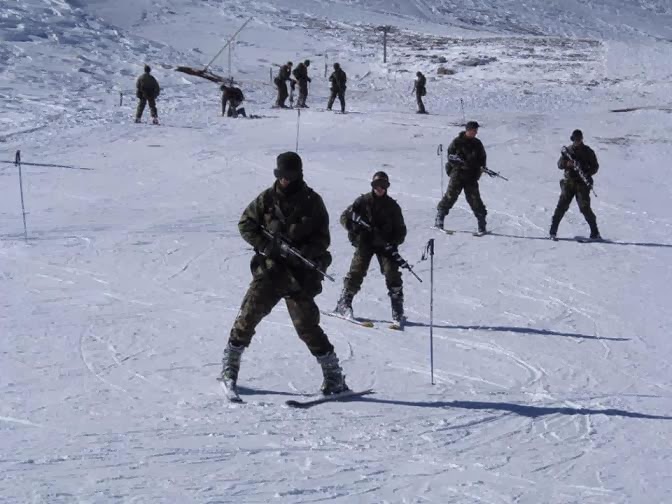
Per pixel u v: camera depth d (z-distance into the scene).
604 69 43.53
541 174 21.56
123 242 13.29
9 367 7.47
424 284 11.83
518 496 4.97
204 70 38.19
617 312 10.77
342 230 15.05
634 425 6.52
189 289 10.77
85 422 6.13
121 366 7.67
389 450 5.75
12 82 32.56
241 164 21.08
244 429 6.09
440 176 20.59
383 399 7.06
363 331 9.42
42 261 11.91
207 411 6.52
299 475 5.18
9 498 4.59
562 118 30.28
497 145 25.09
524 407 6.92
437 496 4.94
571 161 14.98
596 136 26.97
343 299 9.91
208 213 15.95
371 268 12.52
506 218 16.77
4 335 8.45
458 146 15.09
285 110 31.25
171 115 29.03
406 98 36.62
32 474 5.00
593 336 9.66
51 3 45.88
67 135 24.67
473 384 7.71
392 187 19.20
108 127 26.06
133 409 6.51
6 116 27.19
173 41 45.00
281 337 8.91
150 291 10.59
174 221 15.12
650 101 35.38
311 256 6.87
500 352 8.87
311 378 7.59
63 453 5.41
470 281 12.12
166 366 7.73
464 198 18.47
